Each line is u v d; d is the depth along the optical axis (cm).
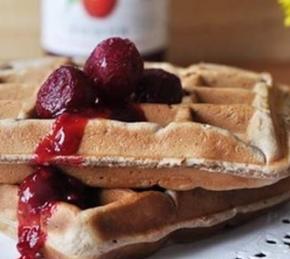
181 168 28
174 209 28
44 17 45
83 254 26
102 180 28
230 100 32
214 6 49
